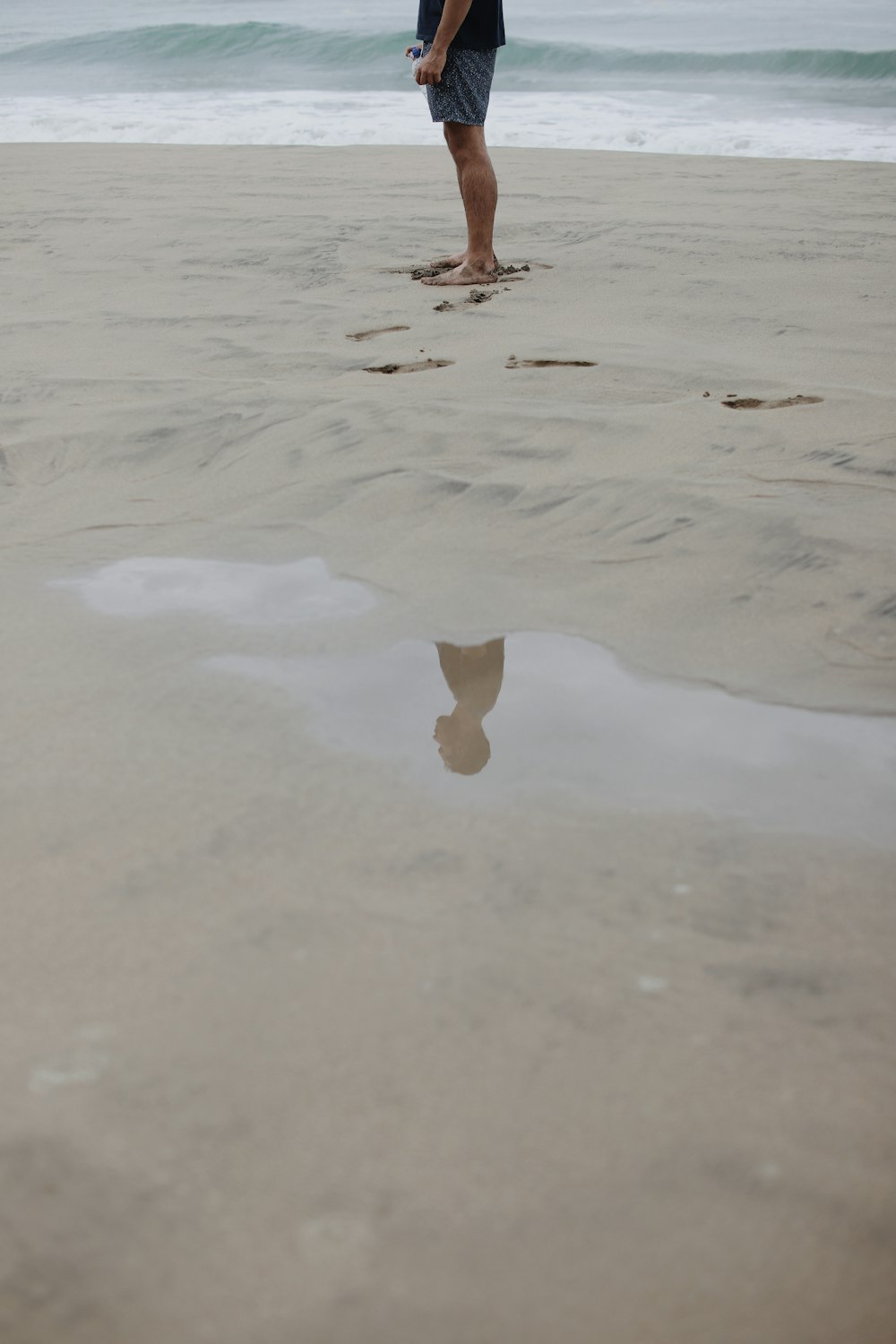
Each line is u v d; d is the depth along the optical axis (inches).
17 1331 31.6
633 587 76.9
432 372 123.9
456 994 43.1
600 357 126.2
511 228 203.9
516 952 45.3
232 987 43.4
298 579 80.3
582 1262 33.2
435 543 85.0
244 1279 32.8
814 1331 31.5
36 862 50.7
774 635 70.0
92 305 159.5
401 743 60.2
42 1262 33.3
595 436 101.7
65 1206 34.9
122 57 698.2
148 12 1200.2
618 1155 36.4
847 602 72.1
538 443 101.2
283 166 291.1
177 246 196.1
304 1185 35.5
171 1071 39.6
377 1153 36.5
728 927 46.8
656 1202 34.9
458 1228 34.1
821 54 561.0
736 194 235.6
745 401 109.7
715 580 76.6
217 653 69.9
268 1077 39.4
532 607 75.2
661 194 237.6
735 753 59.2
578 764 58.3
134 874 49.9
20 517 92.8
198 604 76.5
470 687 65.8
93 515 92.7
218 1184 35.5
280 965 44.6
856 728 61.1
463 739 60.6
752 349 127.6
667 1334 31.4
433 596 77.1
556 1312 31.9
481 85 163.9
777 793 55.8
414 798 55.5
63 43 725.9
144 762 58.4
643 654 69.0
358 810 54.6
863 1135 37.1
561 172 274.8
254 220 216.4
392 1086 39.0
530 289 161.0
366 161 295.6
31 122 425.1
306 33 674.8
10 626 73.5
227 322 148.3
